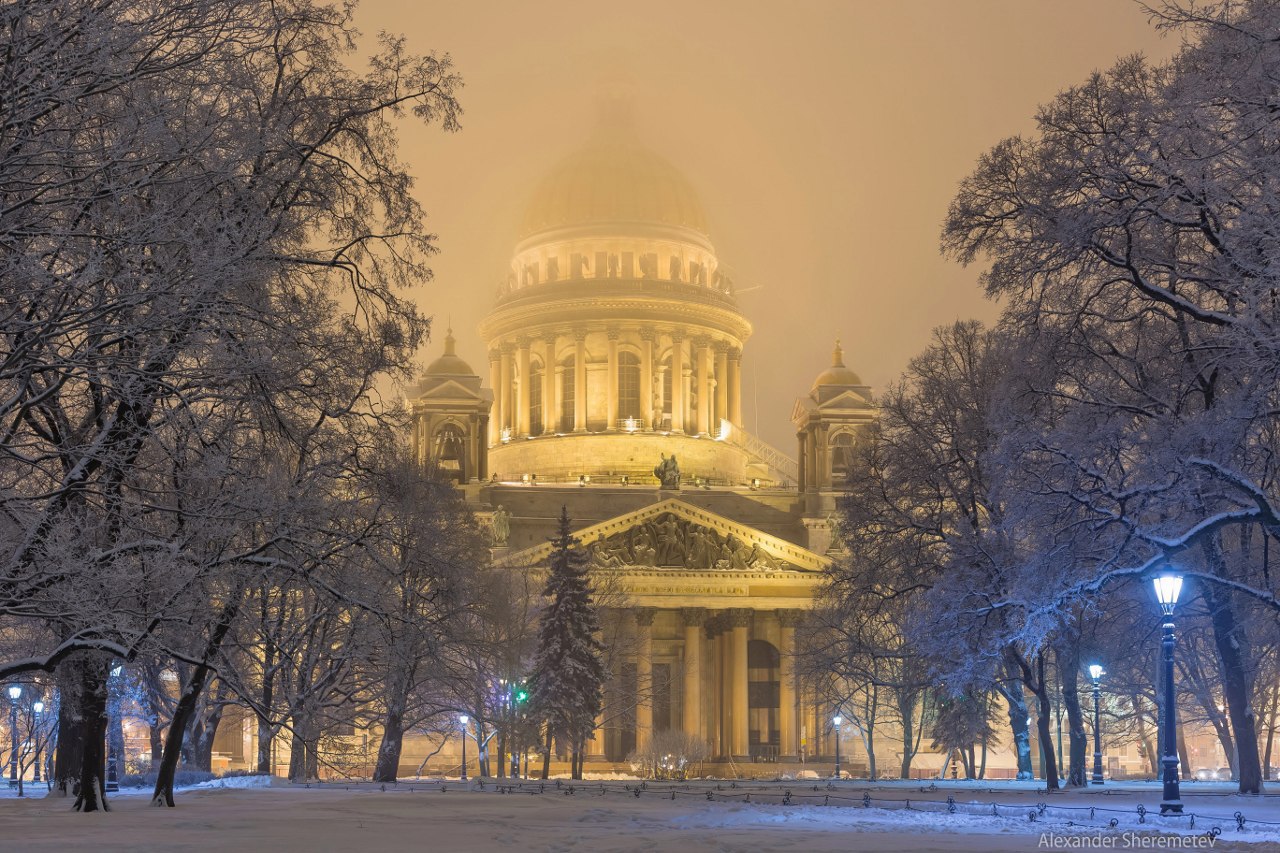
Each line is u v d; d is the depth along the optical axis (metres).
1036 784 74.62
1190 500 40.12
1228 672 50.88
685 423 191.00
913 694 88.31
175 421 32.84
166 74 31.00
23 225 27.62
